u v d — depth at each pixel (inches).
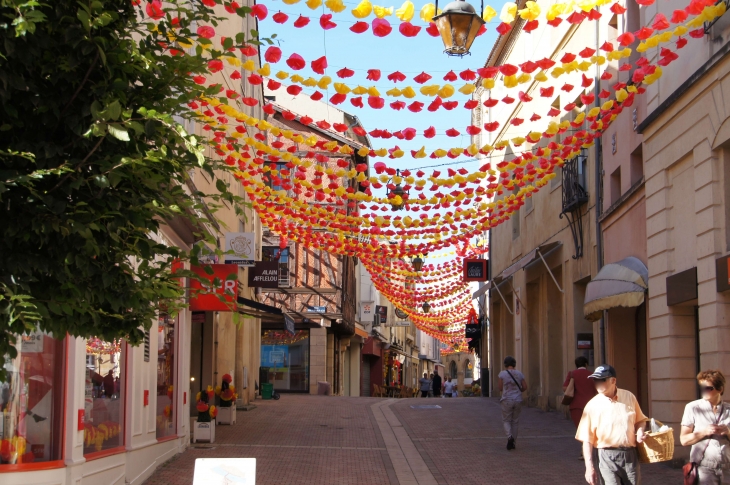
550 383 845.8
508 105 1062.4
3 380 193.8
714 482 273.3
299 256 1344.7
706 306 428.1
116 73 204.4
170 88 228.8
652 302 508.1
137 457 428.1
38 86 193.0
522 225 986.7
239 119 395.2
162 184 227.9
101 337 222.5
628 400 288.4
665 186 492.7
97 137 196.1
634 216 575.8
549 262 849.5
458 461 506.6
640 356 636.7
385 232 674.8
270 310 640.4
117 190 203.0
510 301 1114.1
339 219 563.8
